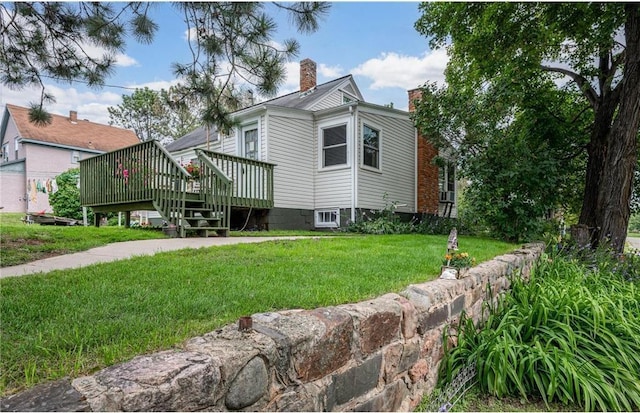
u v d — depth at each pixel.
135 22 3.56
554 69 8.65
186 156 12.78
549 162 7.23
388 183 10.34
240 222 9.41
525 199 7.30
